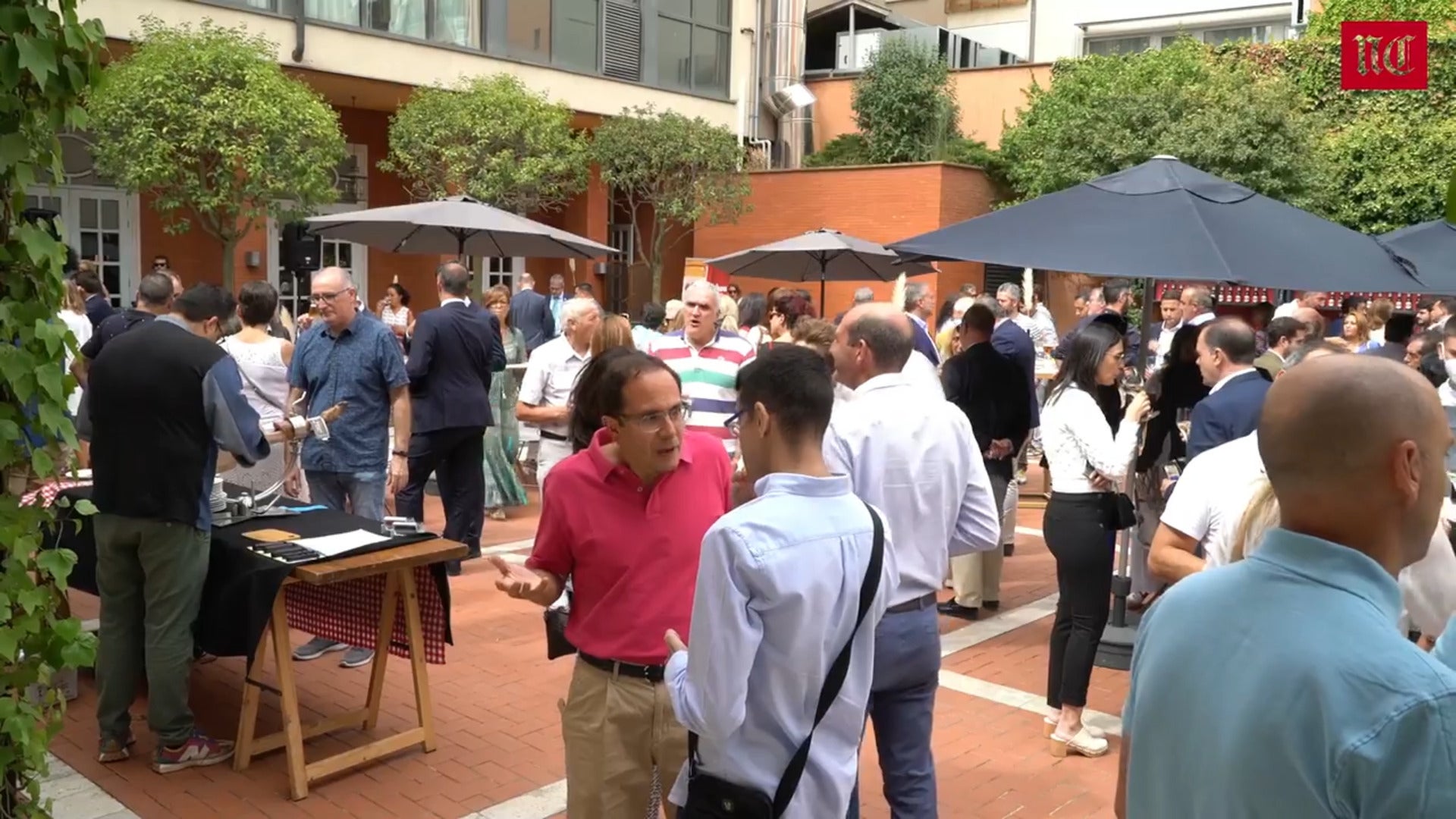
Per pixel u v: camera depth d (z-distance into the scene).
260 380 6.03
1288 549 1.47
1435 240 6.57
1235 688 1.44
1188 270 4.53
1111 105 17.72
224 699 5.21
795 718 2.29
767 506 2.27
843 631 2.31
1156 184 5.26
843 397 4.96
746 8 22.58
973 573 6.82
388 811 4.12
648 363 2.79
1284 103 16.72
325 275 5.98
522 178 15.98
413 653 4.59
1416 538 1.45
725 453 3.07
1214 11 26.38
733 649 2.17
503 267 20.97
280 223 13.88
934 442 3.39
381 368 6.09
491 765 4.54
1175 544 3.54
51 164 2.84
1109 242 4.84
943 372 6.81
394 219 8.05
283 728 4.71
